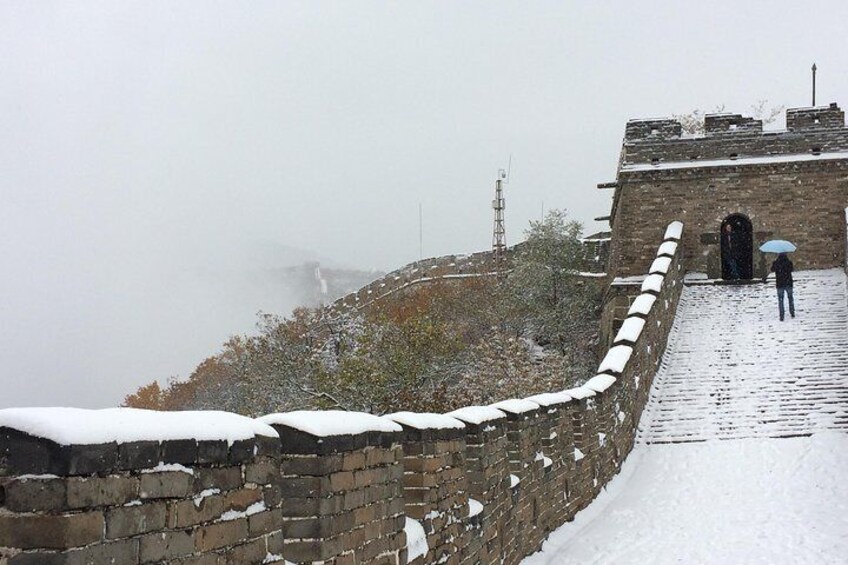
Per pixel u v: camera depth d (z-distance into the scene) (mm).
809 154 35031
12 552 3246
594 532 13695
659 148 36312
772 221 35062
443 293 45625
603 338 38344
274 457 4746
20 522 3248
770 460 18234
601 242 46750
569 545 12836
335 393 29641
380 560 6375
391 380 29906
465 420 9461
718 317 29297
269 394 32875
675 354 26562
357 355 30625
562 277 43125
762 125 36000
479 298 43750
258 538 4523
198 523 4004
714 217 35500
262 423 4777
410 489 7559
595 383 18125
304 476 5473
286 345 35438
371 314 40500
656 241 35844
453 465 8438
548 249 44312
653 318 24828
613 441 18406
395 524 6723
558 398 14109
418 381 30484
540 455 12727
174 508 3836
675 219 35781
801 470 17156
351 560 5855
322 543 5438
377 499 6379
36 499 3252
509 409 11344
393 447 6785
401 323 34688
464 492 8734
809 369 23750
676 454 19875
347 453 5844
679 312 30359
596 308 42562
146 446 3652
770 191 35156
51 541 3240
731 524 13727
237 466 4348
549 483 13031
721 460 18797
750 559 11727
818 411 21344
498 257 50406
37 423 3262
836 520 13469
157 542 3725
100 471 3410
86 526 3342
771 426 20922
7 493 3266
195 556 3982
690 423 21859
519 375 30656
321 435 5480
